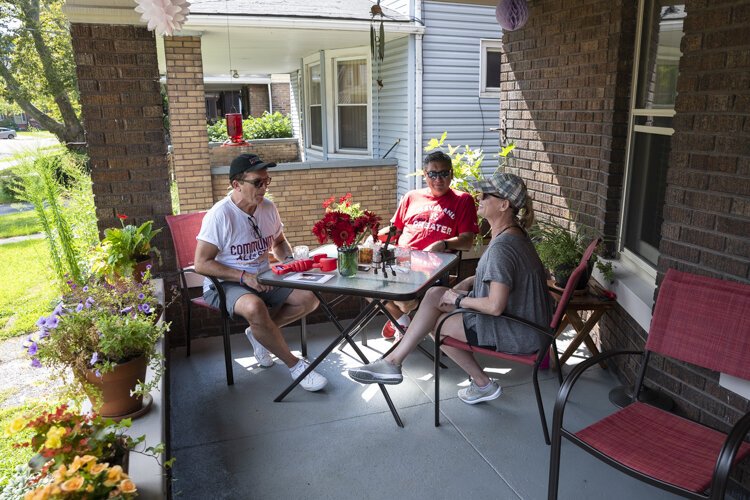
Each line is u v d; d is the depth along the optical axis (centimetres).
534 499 250
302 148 1168
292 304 361
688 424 222
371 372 302
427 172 396
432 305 306
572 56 417
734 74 240
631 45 361
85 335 223
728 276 248
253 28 729
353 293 285
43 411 174
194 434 302
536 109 474
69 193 483
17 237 1020
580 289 358
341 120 977
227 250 348
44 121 1501
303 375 337
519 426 307
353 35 798
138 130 385
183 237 396
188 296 388
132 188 393
